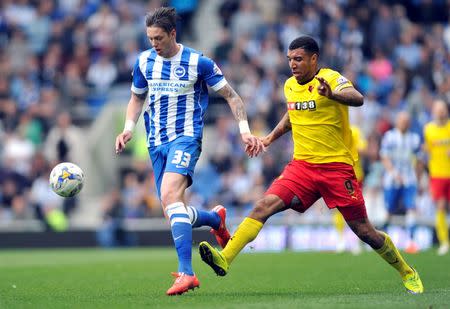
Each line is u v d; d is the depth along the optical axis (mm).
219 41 83125
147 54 29484
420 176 57438
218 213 30906
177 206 28000
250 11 84625
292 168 28984
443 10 87750
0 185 75375
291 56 28234
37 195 74062
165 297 28000
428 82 78062
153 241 70375
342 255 51812
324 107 28344
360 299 26703
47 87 84062
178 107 29031
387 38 81875
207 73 29078
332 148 28547
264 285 33781
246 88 78000
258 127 73688
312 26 81750
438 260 45219
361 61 81438
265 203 28641
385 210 63625
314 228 64812
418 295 27922
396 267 29547
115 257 56969
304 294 29500
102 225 70688
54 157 79188
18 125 80938
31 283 36562
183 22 86812
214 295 29000
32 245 71438
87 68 85000
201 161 79438
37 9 89375
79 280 37812
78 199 77500
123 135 29656
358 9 83562
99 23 86438
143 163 74938
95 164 80688
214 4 89500
